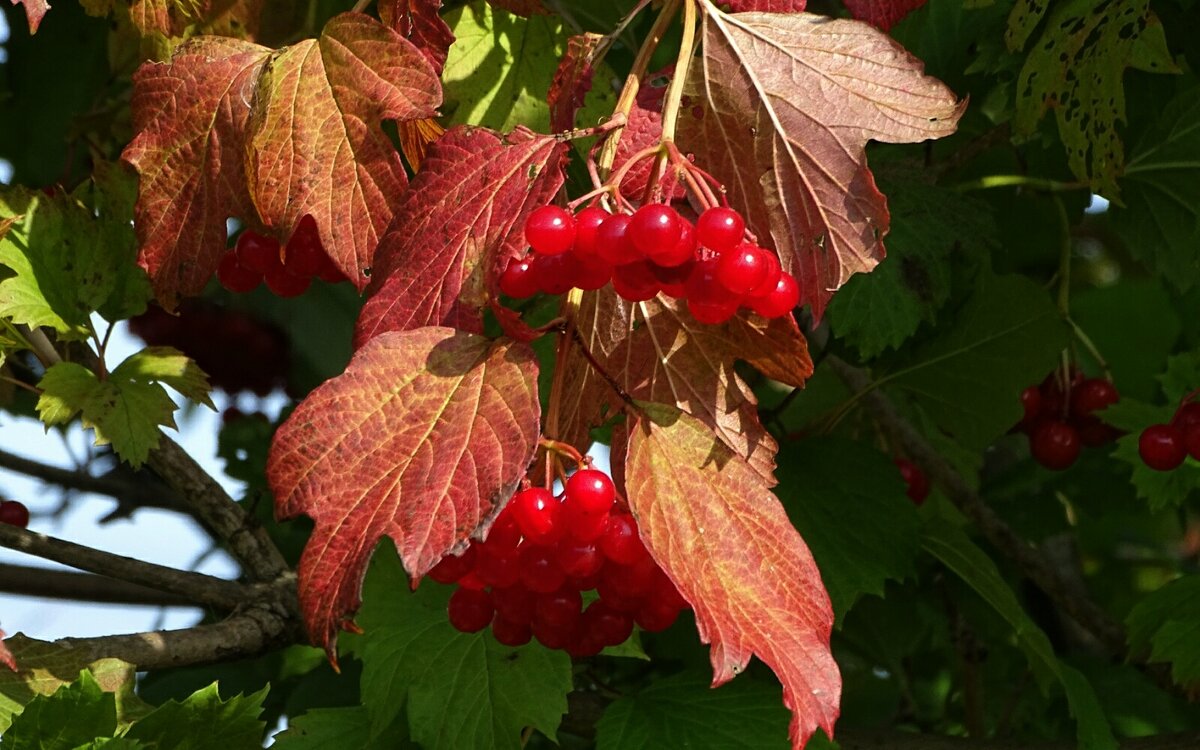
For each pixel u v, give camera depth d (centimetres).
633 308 50
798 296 48
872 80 50
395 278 48
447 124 60
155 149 53
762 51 50
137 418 60
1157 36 59
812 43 50
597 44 53
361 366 46
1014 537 77
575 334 48
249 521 64
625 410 47
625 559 47
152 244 53
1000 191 76
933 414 71
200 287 54
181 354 62
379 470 45
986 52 65
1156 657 67
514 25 61
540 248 46
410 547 44
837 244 50
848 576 64
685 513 46
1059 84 61
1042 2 60
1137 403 73
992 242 66
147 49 58
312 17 61
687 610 69
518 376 46
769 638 46
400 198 51
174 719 53
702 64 51
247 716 54
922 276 65
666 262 45
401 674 60
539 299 64
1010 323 68
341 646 62
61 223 61
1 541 59
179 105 53
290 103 52
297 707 70
